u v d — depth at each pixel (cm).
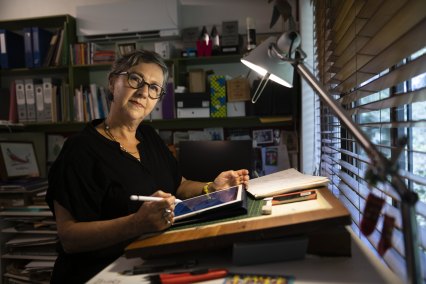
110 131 127
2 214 230
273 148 258
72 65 266
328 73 156
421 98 68
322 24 161
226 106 247
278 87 239
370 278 62
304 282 61
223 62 272
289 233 65
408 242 47
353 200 119
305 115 237
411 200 47
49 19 276
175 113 253
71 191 102
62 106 268
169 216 77
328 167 178
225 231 67
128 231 84
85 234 90
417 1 65
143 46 282
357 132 55
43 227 229
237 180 120
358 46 108
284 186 100
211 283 63
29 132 279
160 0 260
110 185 108
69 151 109
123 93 122
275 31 265
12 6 298
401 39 74
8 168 249
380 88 92
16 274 234
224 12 274
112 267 76
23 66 289
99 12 268
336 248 72
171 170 141
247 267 69
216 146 237
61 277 105
